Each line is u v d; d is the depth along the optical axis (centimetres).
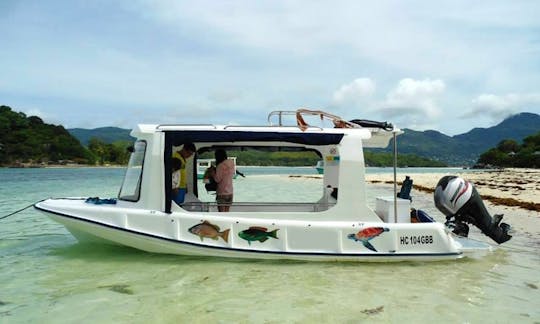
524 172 6881
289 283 648
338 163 779
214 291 611
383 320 514
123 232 723
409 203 805
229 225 732
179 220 729
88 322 503
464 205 770
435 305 567
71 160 13075
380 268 732
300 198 1523
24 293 601
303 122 820
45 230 1091
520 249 931
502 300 590
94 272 696
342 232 740
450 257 762
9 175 6372
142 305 557
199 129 743
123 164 14388
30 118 13400
